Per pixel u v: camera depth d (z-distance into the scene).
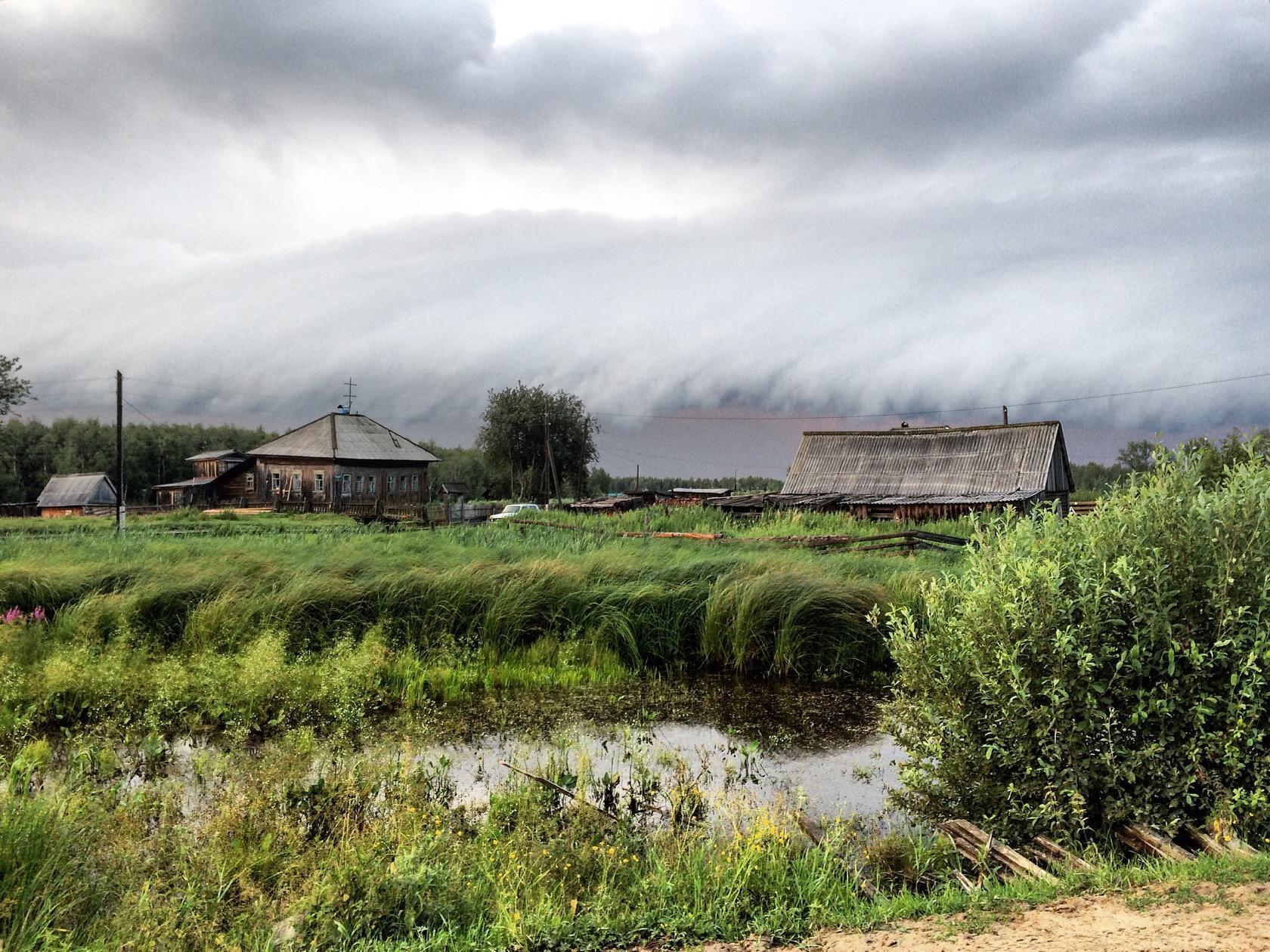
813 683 11.20
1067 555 5.39
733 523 26.86
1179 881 3.78
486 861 4.79
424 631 11.70
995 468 35.75
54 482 70.25
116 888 4.37
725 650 12.02
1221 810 4.56
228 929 4.15
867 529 24.02
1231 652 4.76
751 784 7.23
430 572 12.84
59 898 3.97
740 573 13.28
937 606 5.97
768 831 5.27
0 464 90.56
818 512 29.50
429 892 4.21
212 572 12.41
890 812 6.47
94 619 10.82
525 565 13.27
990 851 4.96
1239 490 5.09
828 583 12.49
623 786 7.01
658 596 12.50
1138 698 4.93
